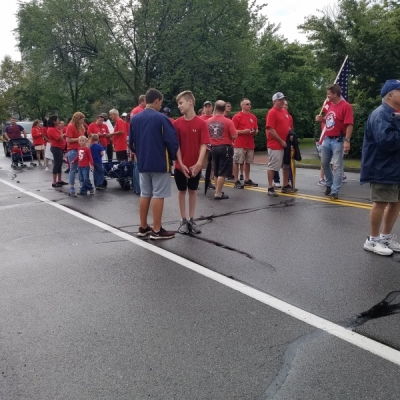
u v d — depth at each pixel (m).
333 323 3.78
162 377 3.09
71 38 26.30
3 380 3.11
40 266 5.37
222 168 9.07
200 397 2.87
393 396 2.85
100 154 10.91
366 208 7.96
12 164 17.95
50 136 11.61
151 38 24.89
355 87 18.39
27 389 3.00
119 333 3.71
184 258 5.52
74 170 10.29
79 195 10.35
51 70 27.67
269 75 29.39
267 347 3.43
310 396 2.86
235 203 8.75
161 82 25.34
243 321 3.86
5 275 5.09
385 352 3.32
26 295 4.52
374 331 3.64
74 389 2.99
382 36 16.75
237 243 6.09
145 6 23.94
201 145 6.50
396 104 4.99
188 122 6.48
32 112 42.94
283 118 9.28
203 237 6.41
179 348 3.45
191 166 6.55
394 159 5.09
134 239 6.40
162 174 6.15
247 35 27.72
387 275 4.82
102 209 8.63
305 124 31.19
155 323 3.86
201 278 4.86
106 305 4.25
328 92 8.67
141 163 6.10
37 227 7.29
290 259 5.40
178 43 24.78
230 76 26.98
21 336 3.70
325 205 8.32
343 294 4.36
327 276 4.83
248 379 3.05
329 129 8.78
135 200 9.52
